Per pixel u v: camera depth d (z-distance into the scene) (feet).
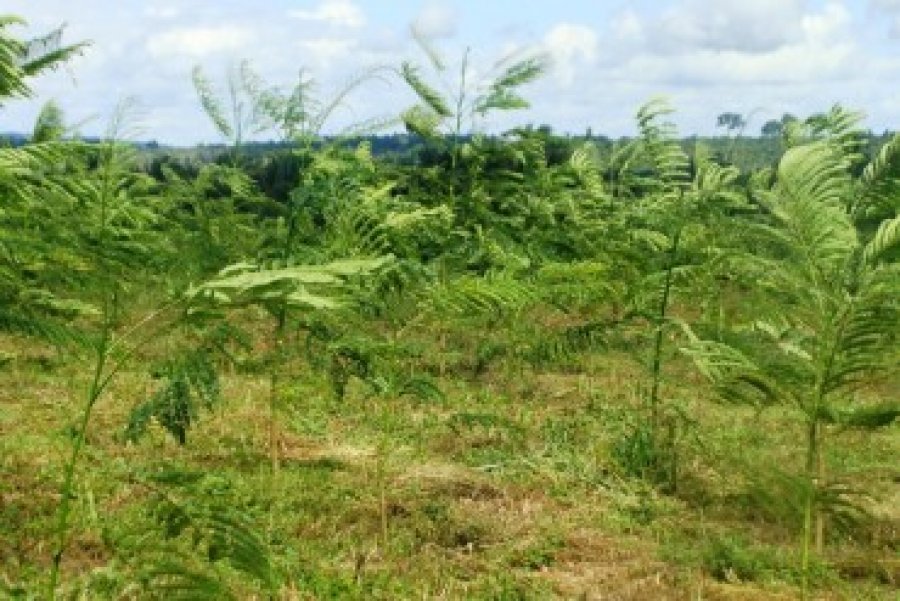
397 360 26.23
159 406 18.99
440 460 33.50
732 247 30.83
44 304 18.76
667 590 23.11
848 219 18.86
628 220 43.52
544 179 50.88
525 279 34.40
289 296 13.65
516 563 24.91
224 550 14.61
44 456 29.35
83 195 16.49
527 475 31.78
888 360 18.31
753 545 26.00
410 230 32.19
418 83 40.60
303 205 27.35
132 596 19.02
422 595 21.95
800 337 21.57
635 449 32.60
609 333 36.11
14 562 21.36
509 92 41.24
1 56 19.77
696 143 33.63
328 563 23.18
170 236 29.07
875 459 35.06
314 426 35.76
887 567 24.94
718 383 19.85
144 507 24.26
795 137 28.14
